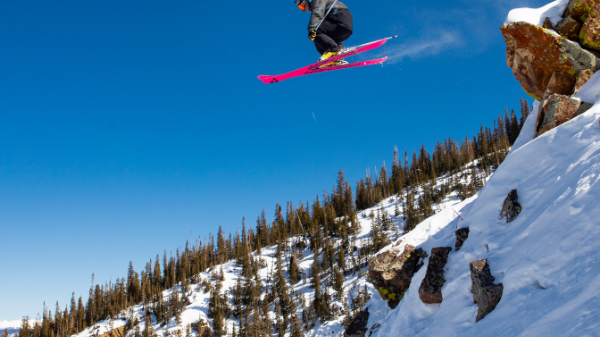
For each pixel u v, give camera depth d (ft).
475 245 24.16
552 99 30.40
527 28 33.99
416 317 26.63
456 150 408.67
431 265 27.07
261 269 317.63
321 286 240.94
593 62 31.04
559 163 22.40
